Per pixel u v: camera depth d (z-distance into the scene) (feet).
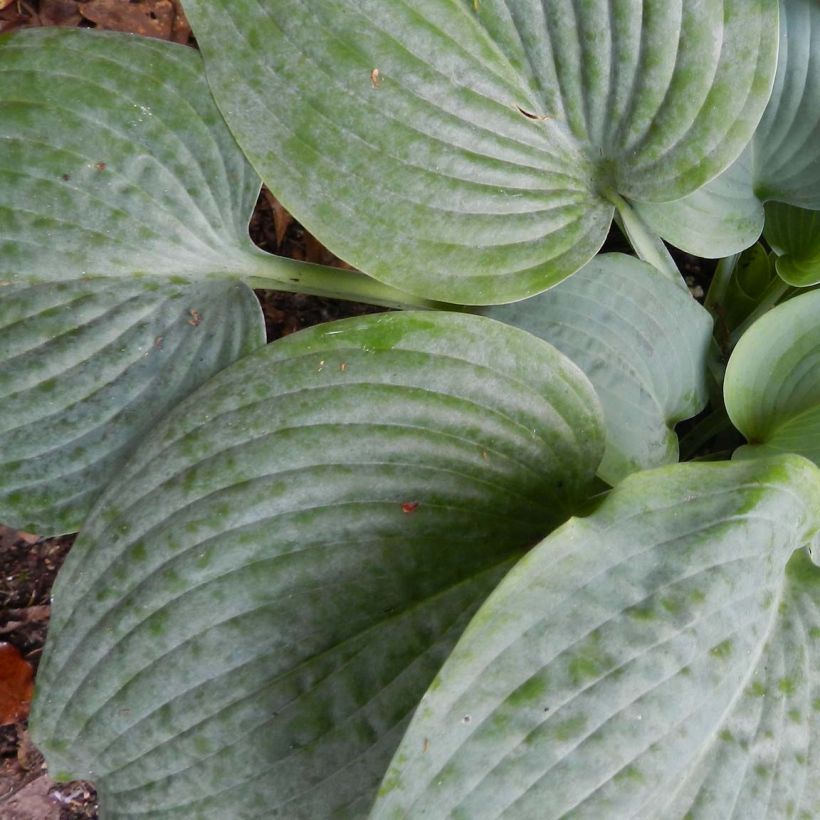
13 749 3.39
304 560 2.71
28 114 2.84
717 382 3.30
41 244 2.87
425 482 2.75
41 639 3.43
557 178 2.91
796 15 3.00
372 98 2.79
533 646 2.48
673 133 2.84
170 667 2.70
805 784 2.58
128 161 2.87
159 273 2.95
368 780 2.66
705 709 2.50
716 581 2.51
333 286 3.07
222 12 2.76
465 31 2.79
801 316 3.00
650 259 3.05
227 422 2.74
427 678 2.68
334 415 2.73
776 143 3.09
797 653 2.62
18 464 2.92
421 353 2.75
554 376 2.77
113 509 2.76
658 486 2.55
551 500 2.81
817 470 2.60
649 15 2.76
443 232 2.86
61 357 2.90
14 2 3.49
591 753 2.46
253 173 2.93
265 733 2.68
